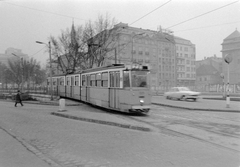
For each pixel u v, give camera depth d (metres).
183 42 95.00
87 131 8.74
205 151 6.33
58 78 28.94
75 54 33.50
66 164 5.12
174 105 19.48
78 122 11.02
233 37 74.88
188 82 93.75
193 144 7.11
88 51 32.84
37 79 57.00
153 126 10.38
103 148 6.41
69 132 8.53
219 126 10.49
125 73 13.85
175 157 5.71
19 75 52.75
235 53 73.50
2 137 7.64
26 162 5.18
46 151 6.11
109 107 15.52
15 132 8.52
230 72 74.25
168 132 9.10
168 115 14.20
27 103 29.70
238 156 5.94
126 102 13.61
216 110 16.69
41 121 11.27
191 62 96.75
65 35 34.12
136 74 13.73
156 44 78.38
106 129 9.19
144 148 6.48
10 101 35.91
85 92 20.23
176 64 85.50
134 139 7.54
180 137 8.18
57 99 27.39
